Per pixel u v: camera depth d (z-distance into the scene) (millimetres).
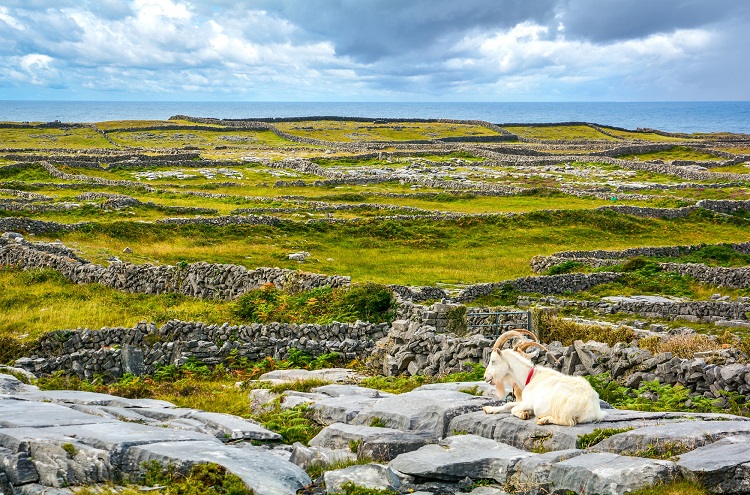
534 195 75312
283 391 15477
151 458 8492
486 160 107188
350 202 68375
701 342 19453
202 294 33406
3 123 146250
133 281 34625
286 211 59219
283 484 8359
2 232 44062
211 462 8250
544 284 38188
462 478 8805
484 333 22625
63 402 13305
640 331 23344
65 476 8281
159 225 50281
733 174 89875
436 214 59969
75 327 25828
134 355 20641
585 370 17578
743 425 9367
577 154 115312
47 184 67375
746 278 39781
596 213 62781
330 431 10875
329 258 46344
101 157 88625
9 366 20109
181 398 16328
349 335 22891
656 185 82625
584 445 9266
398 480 8664
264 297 28609
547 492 8211
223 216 53531
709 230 62969
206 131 148250
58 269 36375
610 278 40531
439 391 12734
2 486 8211
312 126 160625
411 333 20500
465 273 43375
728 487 7648
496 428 10188
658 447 8766
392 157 105250
